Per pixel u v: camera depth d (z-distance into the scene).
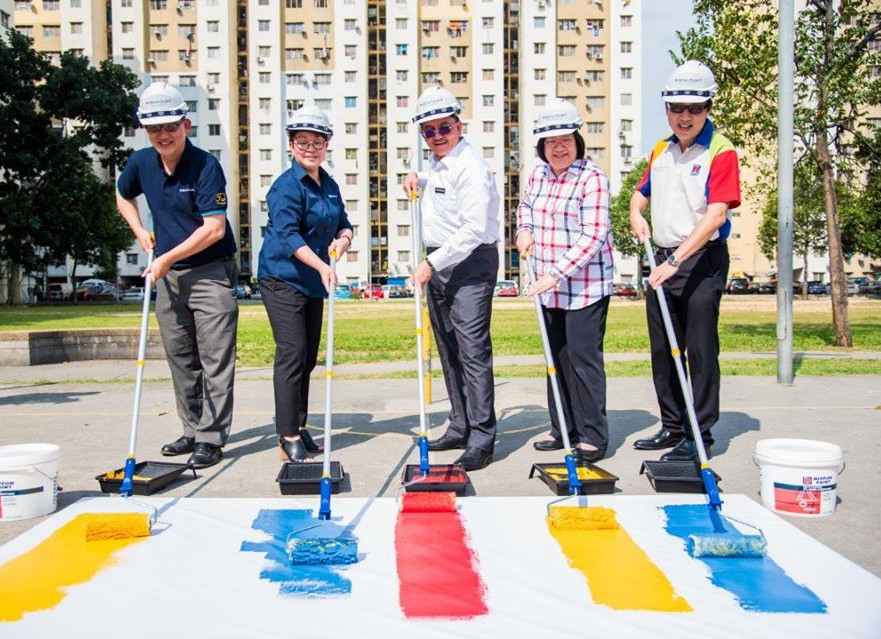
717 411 4.42
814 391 7.29
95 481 4.15
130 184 4.68
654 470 4.09
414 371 9.59
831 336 15.16
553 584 2.61
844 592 2.55
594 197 4.41
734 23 13.16
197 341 4.65
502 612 2.39
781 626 2.29
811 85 13.36
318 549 2.80
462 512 3.43
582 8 66.44
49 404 6.79
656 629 2.27
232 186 65.94
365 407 6.66
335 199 4.82
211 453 4.48
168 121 4.18
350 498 3.68
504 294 60.19
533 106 66.69
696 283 4.32
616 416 6.01
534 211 4.79
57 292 54.84
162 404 6.79
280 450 4.64
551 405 4.87
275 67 65.81
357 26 65.88
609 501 3.60
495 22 66.38
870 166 14.82
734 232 69.88
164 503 3.59
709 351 4.34
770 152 14.02
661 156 4.53
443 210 4.53
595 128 67.38
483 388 4.44
